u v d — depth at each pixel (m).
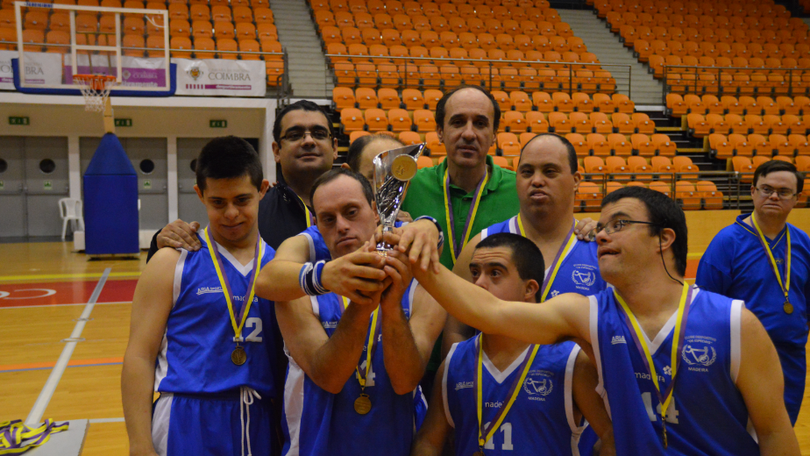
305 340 1.67
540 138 2.05
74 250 10.98
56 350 5.08
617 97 12.79
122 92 10.57
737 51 15.47
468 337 2.09
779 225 2.95
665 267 1.55
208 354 1.76
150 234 11.49
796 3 18.38
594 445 1.85
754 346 1.46
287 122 2.41
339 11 14.50
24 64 10.12
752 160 11.16
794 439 1.47
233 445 1.73
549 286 2.03
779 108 13.18
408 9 15.06
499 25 15.12
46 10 11.59
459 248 2.43
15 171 12.45
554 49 14.57
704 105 12.93
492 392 1.77
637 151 11.27
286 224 2.44
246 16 13.56
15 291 7.36
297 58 12.56
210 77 11.01
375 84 12.15
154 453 1.65
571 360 1.72
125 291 7.41
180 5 13.11
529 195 2.03
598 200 9.27
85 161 12.73
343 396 1.74
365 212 1.63
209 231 1.92
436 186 2.48
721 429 1.48
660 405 1.49
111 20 10.45
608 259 1.57
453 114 2.30
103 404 3.93
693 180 10.25
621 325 1.56
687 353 1.49
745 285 2.96
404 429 1.76
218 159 1.77
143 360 1.74
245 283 1.86
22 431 2.46
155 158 12.85
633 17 16.39
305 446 1.72
